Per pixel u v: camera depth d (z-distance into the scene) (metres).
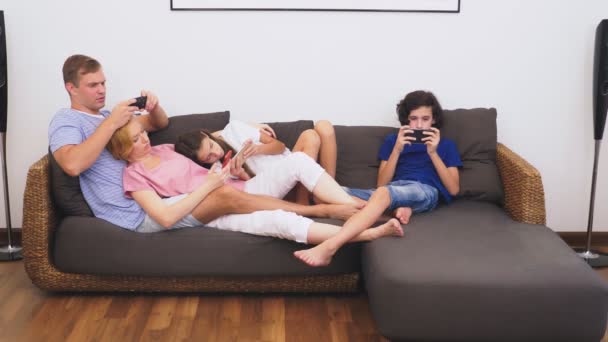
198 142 2.65
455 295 1.99
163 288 2.55
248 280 2.53
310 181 2.51
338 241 2.29
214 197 2.46
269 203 2.49
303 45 3.05
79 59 2.58
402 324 2.03
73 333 2.26
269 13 3.01
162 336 2.24
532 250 2.17
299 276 2.52
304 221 2.38
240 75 3.07
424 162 2.79
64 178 2.49
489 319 2.00
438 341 2.04
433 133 2.68
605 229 3.23
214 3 2.98
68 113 2.57
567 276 1.99
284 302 2.53
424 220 2.49
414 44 3.06
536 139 3.15
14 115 3.06
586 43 3.04
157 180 2.51
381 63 3.08
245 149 2.59
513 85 3.09
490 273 2.01
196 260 2.46
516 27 3.04
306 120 2.98
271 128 2.86
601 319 1.98
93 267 2.48
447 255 2.12
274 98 3.11
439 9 3.01
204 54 3.04
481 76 3.09
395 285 2.01
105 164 2.53
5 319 2.37
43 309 2.45
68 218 2.51
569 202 3.21
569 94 3.10
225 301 2.54
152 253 2.46
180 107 3.10
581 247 3.20
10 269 2.85
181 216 2.42
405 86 3.10
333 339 2.24
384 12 3.02
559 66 3.07
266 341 2.22
